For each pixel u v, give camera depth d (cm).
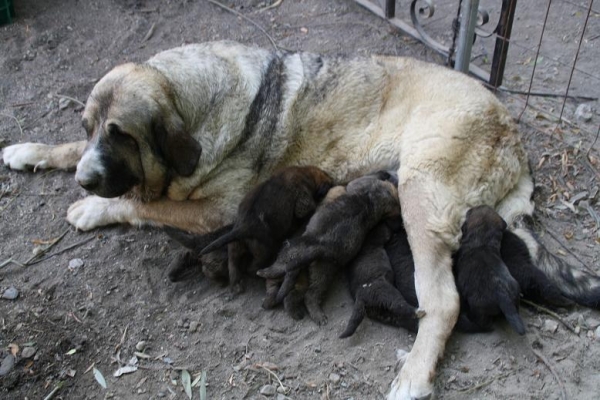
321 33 320
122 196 256
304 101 253
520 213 249
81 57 311
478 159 244
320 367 231
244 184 254
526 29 317
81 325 240
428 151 244
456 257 240
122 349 235
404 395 223
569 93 293
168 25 324
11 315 241
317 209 244
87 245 256
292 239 241
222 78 248
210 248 235
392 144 252
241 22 326
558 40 312
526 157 254
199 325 239
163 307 243
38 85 300
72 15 326
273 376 230
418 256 239
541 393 225
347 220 238
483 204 245
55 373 232
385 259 240
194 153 242
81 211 259
